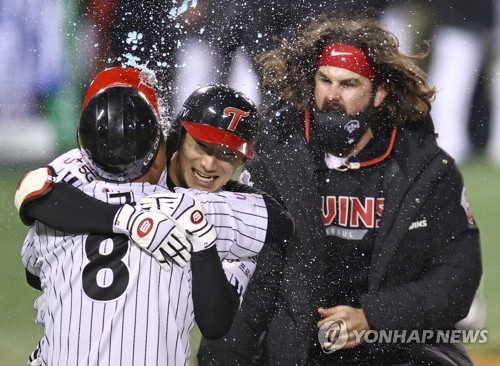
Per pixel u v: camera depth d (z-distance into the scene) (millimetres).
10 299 16219
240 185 9070
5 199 20984
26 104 24109
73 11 23375
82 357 7328
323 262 10078
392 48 10203
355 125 9992
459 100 26562
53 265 7637
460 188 10320
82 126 7434
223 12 20625
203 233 7305
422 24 25609
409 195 10055
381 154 10148
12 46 23656
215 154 8562
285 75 10430
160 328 7355
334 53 10125
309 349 10180
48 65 24000
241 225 8031
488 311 16406
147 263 7410
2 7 23703
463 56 26312
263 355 10227
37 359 8375
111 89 7551
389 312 9953
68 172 7750
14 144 23969
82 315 7355
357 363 10266
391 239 10016
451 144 26844
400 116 10219
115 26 22562
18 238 18781
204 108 8578
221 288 7434
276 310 10195
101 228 7344
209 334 7625
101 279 7391
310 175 10094
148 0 21234
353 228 10156
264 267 10102
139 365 7273
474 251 10320
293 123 10328
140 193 7598
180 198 7344
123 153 7355
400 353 10273
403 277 10211
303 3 20250
